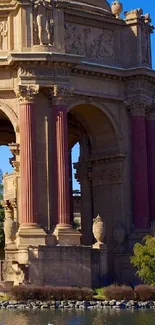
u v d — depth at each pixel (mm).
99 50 62062
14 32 58500
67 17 60094
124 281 59188
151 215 62750
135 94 62062
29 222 55000
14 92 58219
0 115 63219
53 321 36750
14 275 52562
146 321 36469
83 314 40531
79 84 59844
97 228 55562
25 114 56438
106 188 63625
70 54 57531
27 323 35812
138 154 61656
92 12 61688
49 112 57906
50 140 57656
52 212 56875
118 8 64062
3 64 57594
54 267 52219
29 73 56656
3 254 88000
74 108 62250
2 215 89250
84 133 66125
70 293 46656
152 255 47594
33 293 46375
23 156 56156
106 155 63156
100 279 54375
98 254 54688
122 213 61781
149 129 63812
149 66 63500
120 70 61875
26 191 55500
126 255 59469
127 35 63469
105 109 61625
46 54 56031
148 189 62562
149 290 47094
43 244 54031
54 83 57000
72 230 55531
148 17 64062
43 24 57344
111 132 62844
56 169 56719
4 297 48156
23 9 57344
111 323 35625
